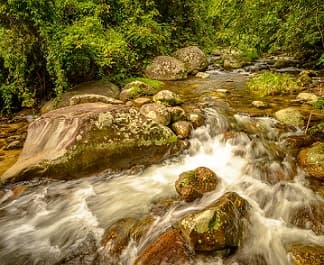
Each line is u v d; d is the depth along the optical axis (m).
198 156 5.89
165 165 5.64
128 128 5.60
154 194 4.73
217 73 12.15
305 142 5.71
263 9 6.68
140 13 12.20
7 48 8.02
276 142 5.91
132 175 5.39
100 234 4.01
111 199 4.75
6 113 8.79
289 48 10.21
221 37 7.87
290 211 4.21
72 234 4.09
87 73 9.53
